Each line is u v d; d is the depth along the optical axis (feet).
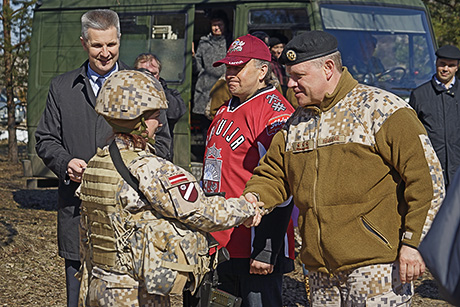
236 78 11.66
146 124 9.00
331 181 9.49
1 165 45.29
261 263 11.18
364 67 24.97
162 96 9.09
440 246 6.39
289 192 10.66
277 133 10.55
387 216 9.30
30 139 30.09
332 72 9.72
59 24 29.63
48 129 12.55
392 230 9.30
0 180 38.22
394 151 9.09
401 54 25.61
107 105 8.82
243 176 11.56
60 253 12.40
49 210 29.14
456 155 20.44
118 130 8.93
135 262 8.66
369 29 25.39
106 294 8.87
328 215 9.52
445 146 20.40
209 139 12.17
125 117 8.75
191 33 27.07
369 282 9.30
